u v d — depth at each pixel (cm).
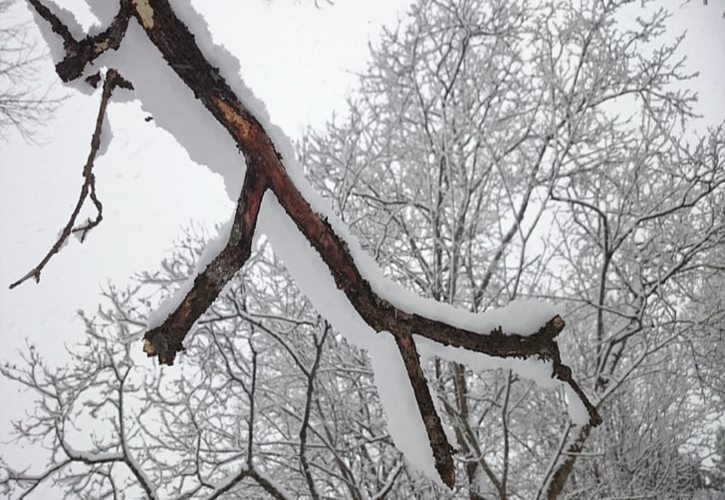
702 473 1100
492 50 812
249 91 105
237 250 96
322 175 777
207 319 545
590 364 780
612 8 768
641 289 681
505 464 595
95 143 103
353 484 578
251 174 100
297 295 682
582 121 786
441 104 778
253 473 466
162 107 107
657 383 850
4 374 504
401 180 813
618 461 807
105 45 98
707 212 765
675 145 740
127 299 580
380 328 107
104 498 563
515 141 815
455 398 720
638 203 773
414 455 111
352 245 109
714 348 780
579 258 802
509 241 768
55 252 99
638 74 767
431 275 771
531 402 770
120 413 487
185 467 597
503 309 112
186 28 100
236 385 656
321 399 692
